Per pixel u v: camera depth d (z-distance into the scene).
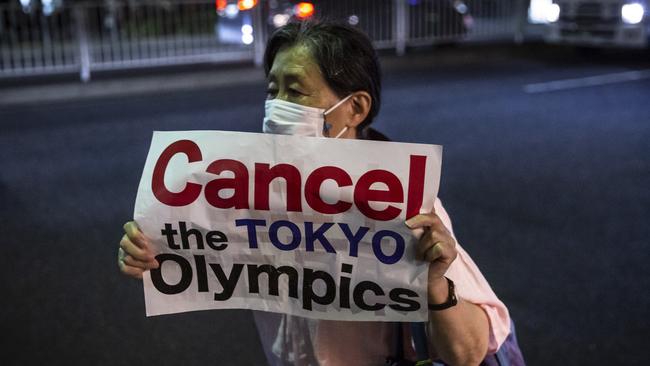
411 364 1.58
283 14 13.20
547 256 4.89
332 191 1.41
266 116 1.54
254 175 1.45
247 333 3.95
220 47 13.65
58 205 6.10
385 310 1.43
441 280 1.40
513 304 4.21
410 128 8.94
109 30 13.03
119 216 5.82
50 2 12.23
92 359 3.68
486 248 5.03
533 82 12.30
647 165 7.16
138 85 11.68
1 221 5.71
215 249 1.48
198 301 1.51
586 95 11.07
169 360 3.68
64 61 12.45
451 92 11.48
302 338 1.63
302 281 1.46
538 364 3.60
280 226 1.45
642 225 5.46
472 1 16.00
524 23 17.05
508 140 8.27
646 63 14.25
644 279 4.53
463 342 1.44
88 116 9.90
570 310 4.14
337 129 1.52
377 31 14.41
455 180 6.70
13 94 10.82
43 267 4.80
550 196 6.19
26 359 3.66
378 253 1.41
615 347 3.75
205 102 10.82
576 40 14.73
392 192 1.39
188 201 1.47
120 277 4.65
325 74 1.48
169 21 13.22
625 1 13.90
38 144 8.33
